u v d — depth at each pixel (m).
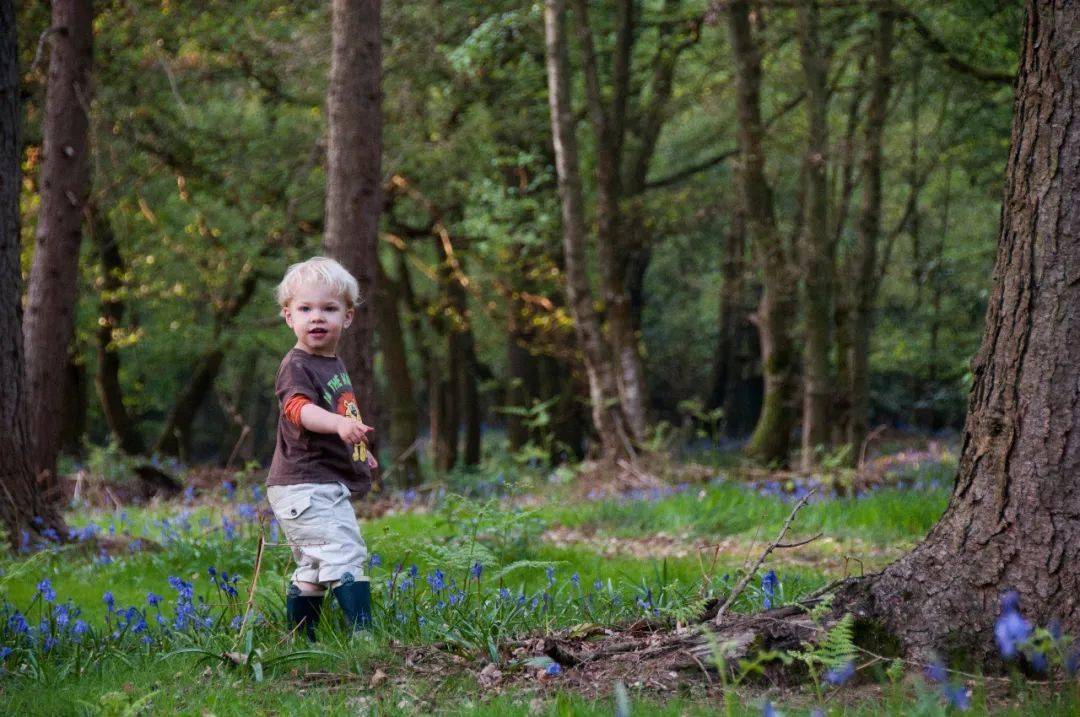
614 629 4.93
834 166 21.20
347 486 5.13
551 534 11.38
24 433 8.82
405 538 7.35
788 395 19.22
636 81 23.33
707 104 22.39
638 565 8.40
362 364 12.47
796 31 16.89
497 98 21.39
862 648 4.18
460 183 20.22
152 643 5.15
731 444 30.69
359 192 12.41
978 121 19.92
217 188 20.27
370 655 4.58
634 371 18.56
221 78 19.50
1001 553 4.13
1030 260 4.18
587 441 27.62
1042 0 4.20
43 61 16.33
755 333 35.66
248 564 8.23
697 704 3.84
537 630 5.00
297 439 5.07
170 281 22.98
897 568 4.40
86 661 4.90
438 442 29.30
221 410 45.94
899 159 21.98
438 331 27.88
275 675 4.47
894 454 23.64
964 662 4.09
